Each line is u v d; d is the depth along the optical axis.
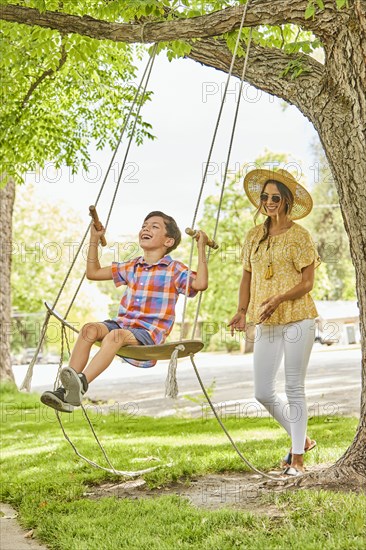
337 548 3.98
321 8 4.99
